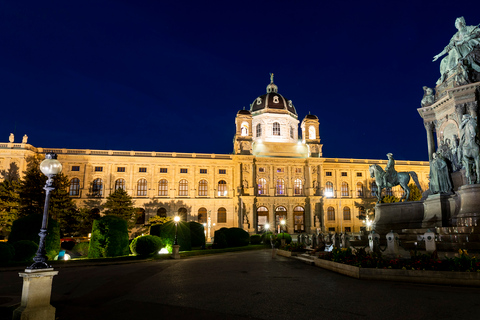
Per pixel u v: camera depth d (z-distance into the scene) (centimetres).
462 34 2570
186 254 3002
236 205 7688
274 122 8994
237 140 8131
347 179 8519
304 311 945
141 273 1806
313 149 8400
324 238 3097
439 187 2462
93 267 2220
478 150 2150
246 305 1020
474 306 950
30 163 6788
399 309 941
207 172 7888
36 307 847
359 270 1416
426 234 1622
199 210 7706
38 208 5094
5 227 5138
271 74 10069
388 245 1752
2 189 5212
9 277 1720
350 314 908
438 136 2750
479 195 2066
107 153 7450
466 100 2392
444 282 1229
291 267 1908
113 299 1151
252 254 3070
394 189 8675
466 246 1866
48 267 884
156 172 7606
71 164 7238
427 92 2845
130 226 6341
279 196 7919
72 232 5688
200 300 1096
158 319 900
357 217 8325
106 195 7212
